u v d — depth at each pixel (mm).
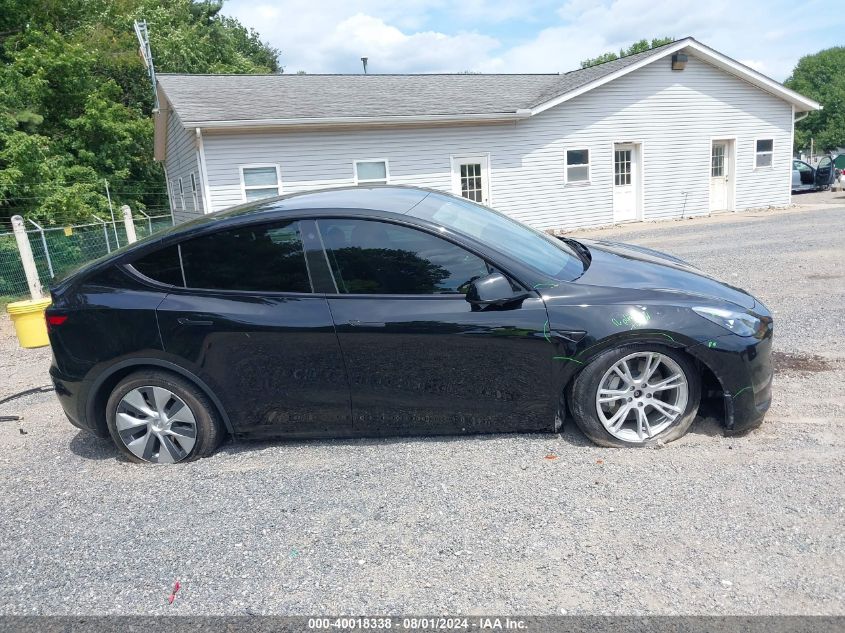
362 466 3457
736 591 2314
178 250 3607
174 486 3412
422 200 4000
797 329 5578
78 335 3586
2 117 16781
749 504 2854
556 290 3422
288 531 2895
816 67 65812
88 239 13703
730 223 15922
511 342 3375
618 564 2506
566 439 3598
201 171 14102
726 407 3398
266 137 14469
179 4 35062
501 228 3961
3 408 5027
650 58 17328
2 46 21016
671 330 3279
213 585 2553
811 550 2516
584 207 17953
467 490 3131
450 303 3414
